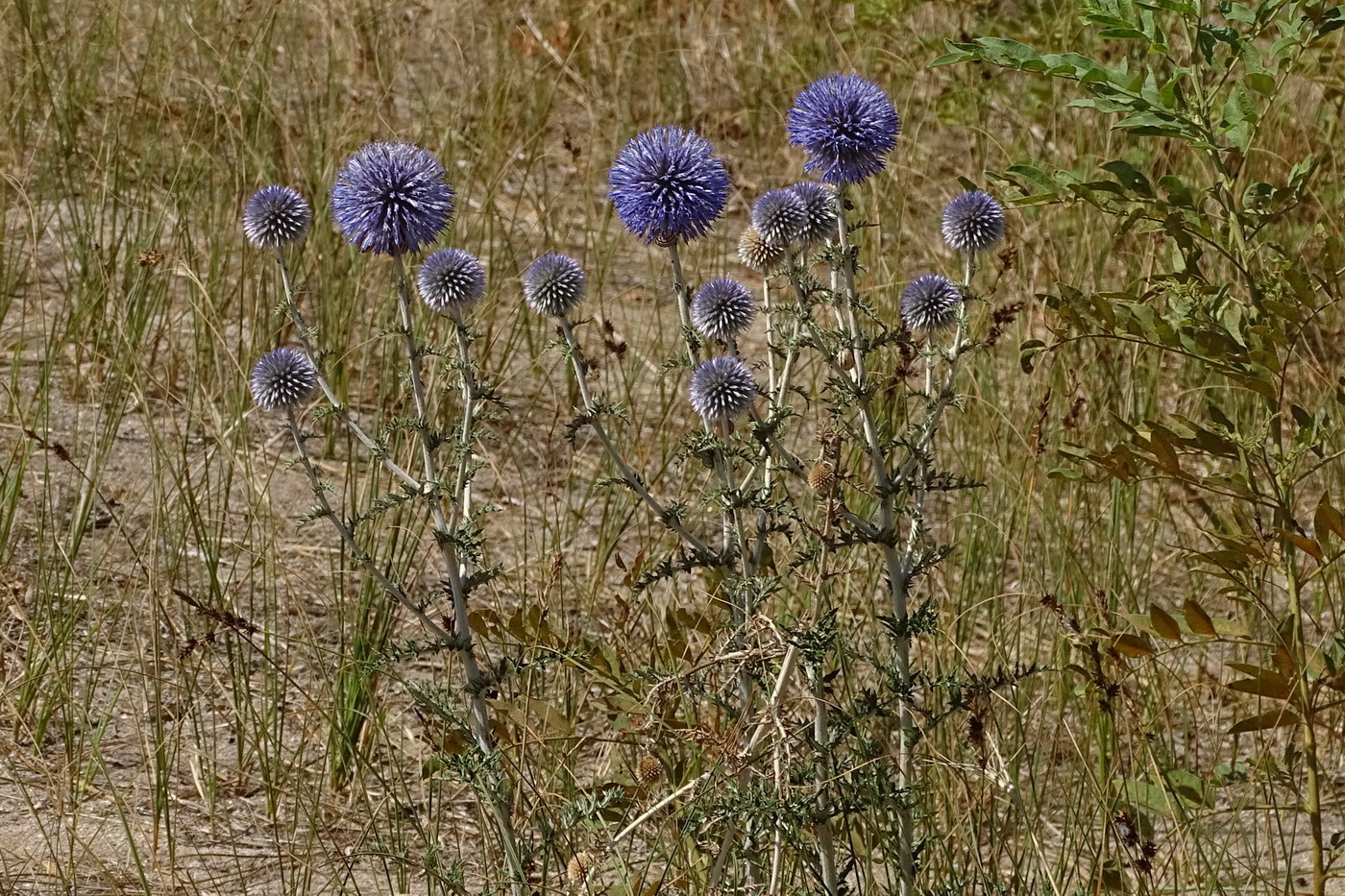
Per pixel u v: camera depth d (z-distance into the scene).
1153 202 4.25
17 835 4.70
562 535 6.56
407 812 4.96
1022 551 5.80
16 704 5.18
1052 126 8.72
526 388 7.75
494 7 11.15
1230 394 7.02
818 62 10.45
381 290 8.23
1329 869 4.34
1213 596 6.10
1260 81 4.10
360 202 4.25
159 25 10.02
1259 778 4.93
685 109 10.42
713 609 5.06
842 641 4.54
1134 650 4.28
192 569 6.16
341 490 6.77
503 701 4.83
